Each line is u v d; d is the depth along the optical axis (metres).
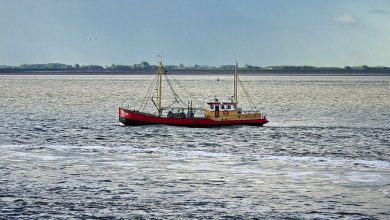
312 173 169.38
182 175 165.75
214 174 167.25
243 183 157.38
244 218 129.50
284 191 150.00
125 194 145.88
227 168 175.38
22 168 172.62
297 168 176.25
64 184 154.50
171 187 152.62
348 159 190.62
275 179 161.88
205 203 139.38
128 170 171.38
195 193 147.50
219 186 154.12
